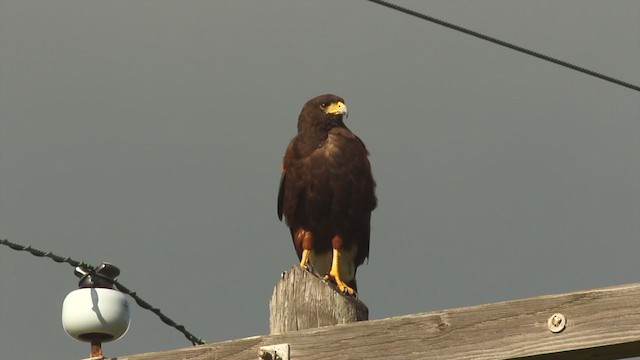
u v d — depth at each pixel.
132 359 8.54
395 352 7.75
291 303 8.95
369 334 7.88
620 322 7.02
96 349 9.38
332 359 7.96
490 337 7.45
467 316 7.57
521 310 7.38
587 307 7.15
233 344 8.30
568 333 7.18
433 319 7.69
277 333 8.33
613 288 7.11
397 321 7.80
